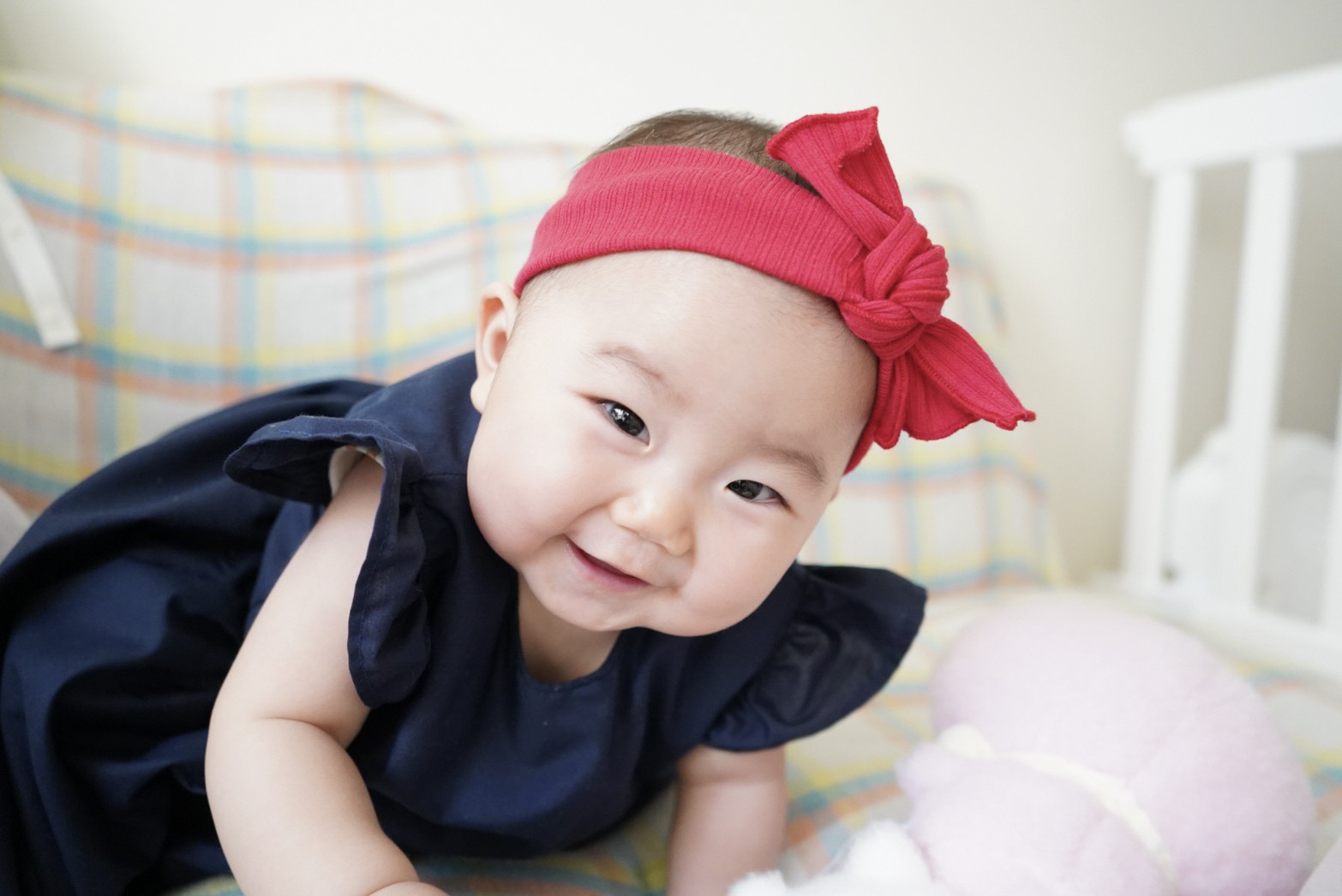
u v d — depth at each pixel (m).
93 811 0.65
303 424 0.58
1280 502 1.62
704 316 0.54
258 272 1.16
